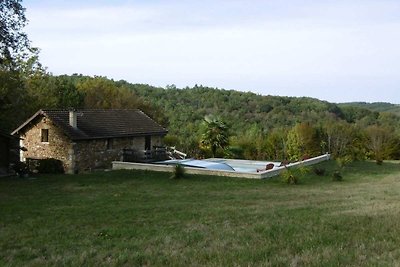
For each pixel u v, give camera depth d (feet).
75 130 106.01
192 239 31.83
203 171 97.25
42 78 178.81
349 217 39.88
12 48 93.30
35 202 58.75
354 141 164.96
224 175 95.50
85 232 37.47
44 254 29.25
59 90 186.60
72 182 84.53
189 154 151.64
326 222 37.40
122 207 54.34
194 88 336.49
